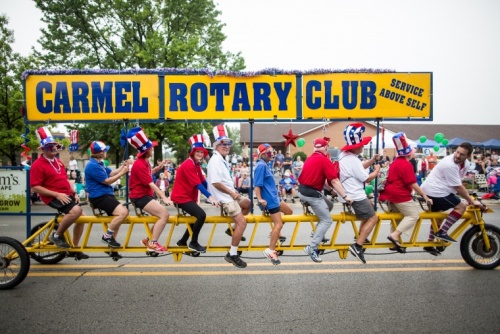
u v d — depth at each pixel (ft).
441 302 13.88
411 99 20.61
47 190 16.22
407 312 13.04
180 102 20.22
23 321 12.50
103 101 20.13
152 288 15.64
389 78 20.51
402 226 17.12
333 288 15.44
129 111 20.20
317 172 16.22
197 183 16.53
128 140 16.69
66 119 20.10
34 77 20.01
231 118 20.24
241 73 20.08
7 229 29.84
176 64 65.36
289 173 45.34
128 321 12.47
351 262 19.25
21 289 15.60
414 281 16.21
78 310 13.41
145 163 16.87
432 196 17.85
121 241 24.25
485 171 53.16
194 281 16.48
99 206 16.92
